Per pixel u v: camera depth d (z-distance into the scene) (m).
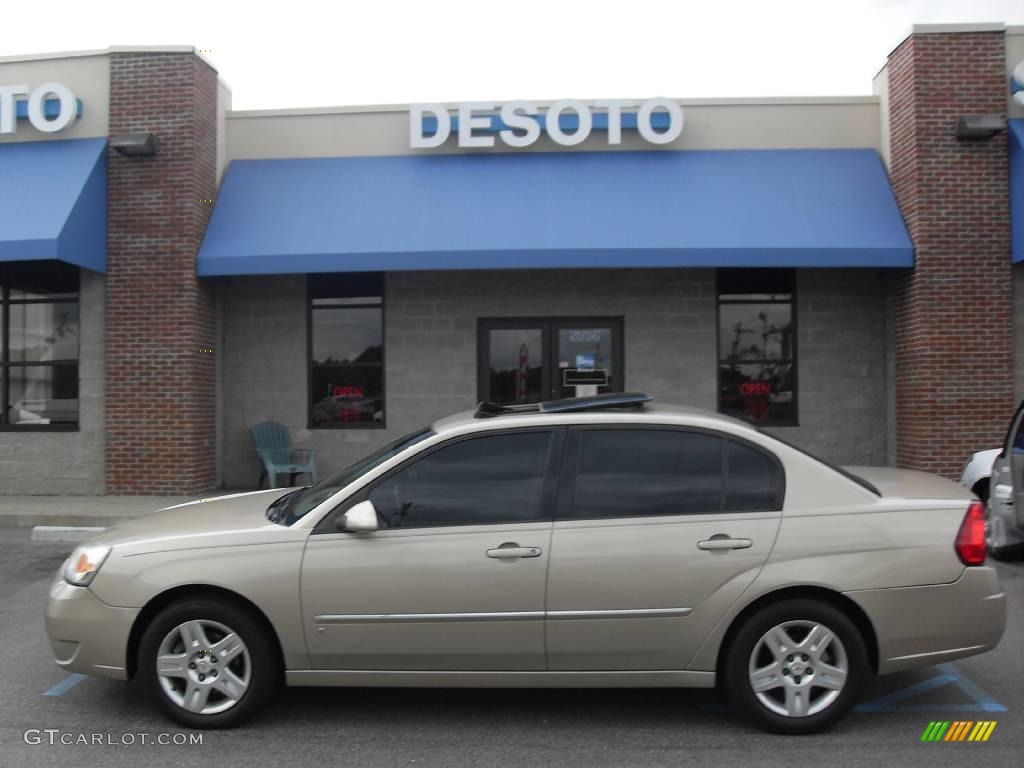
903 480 5.05
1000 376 11.22
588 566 4.34
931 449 11.18
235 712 4.49
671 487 4.50
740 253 11.16
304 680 4.45
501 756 4.24
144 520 5.11
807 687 4.38
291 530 4.49
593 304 12.38
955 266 11.22
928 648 4.39
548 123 11.91
